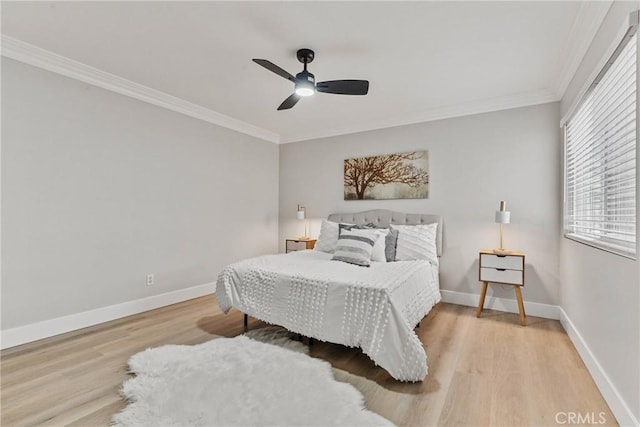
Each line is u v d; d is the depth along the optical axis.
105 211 3.10
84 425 1.61
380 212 4.21
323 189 4.84
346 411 1.67
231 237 4.47
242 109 3.96
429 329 2.94
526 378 2.06
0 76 2.45
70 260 2.85
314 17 2.11
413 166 4.05
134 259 3.34
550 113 3.29
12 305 2.52
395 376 1.97
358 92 2.56
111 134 3.14
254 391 1.85
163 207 3.62
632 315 1.52
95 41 2.44
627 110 1.70
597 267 2.04
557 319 3.23
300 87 2.47
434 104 3.71
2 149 2.47
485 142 3.62
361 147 4.48
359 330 2.15
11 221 2.52
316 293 2.39
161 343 2.59
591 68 2.16
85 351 2.44
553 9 1.99
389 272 2.63
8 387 1.94
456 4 1.96
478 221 3.66
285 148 5.24
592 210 2.30
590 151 2.34
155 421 1.60
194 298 3.96
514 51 2.50
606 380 1.82
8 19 2.15
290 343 2.55
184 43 2.45
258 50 2.54
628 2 1.55
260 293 2.68
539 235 3.34
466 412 1.71
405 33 2.28
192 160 3.94
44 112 2.68
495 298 3.55
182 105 3.73
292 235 5.16
